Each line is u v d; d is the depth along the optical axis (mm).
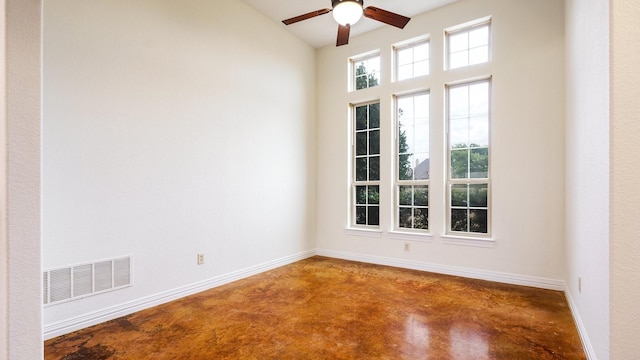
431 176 4191
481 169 3941
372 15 2936
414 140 4461
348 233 4910
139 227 2914
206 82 3527
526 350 2176
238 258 3873
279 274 4082
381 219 4605
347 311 2869
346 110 4949
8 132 1446
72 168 2484
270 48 4387
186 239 3307
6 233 1436
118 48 2773
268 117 4348
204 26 3514
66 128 2451
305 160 5020
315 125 5219
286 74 4656
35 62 1541
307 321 2660
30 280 1505
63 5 2434
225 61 3748
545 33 3475
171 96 3188
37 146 1540
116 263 2744
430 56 4184
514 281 3617
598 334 1735
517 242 3615
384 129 4590
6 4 1450
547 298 3145
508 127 3676
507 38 3680
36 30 1546
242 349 2207
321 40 4992
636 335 1371
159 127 3082
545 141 3471
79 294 2512
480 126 3953
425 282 3707
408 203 4488
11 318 1444
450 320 2660
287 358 2092
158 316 2768
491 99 3822
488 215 3861
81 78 2537
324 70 5180
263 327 2551
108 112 2703
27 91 1509
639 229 1373
